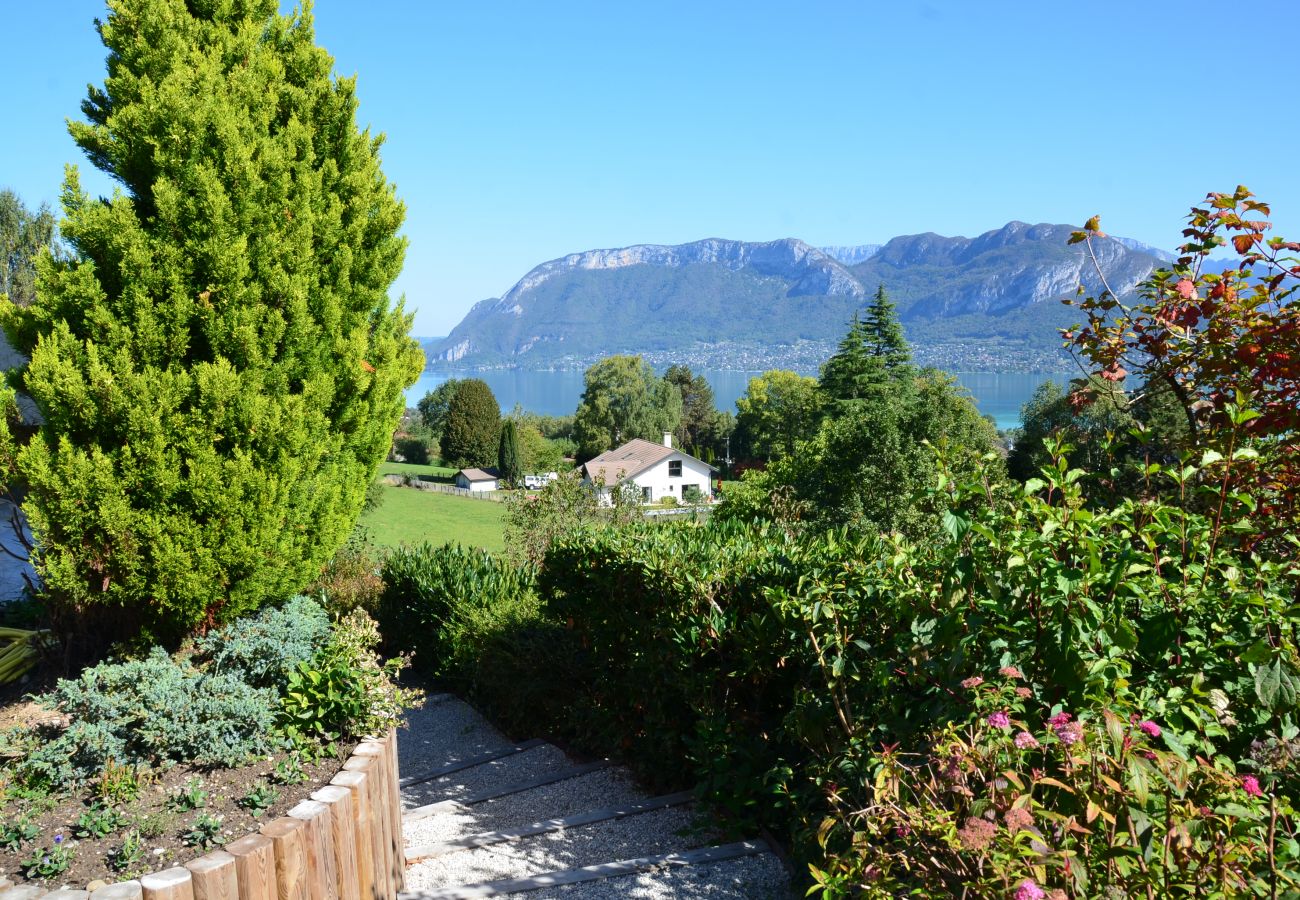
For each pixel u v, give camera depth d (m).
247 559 5.30
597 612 5.88
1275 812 1.69
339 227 5.90
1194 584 2.62
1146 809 1.75
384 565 10.08
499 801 5.49
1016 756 1.95
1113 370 4.36
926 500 3.20
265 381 5.41
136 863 3.16
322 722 4.27
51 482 4.83
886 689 3.18
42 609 7.00
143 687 4.02
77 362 4.98
